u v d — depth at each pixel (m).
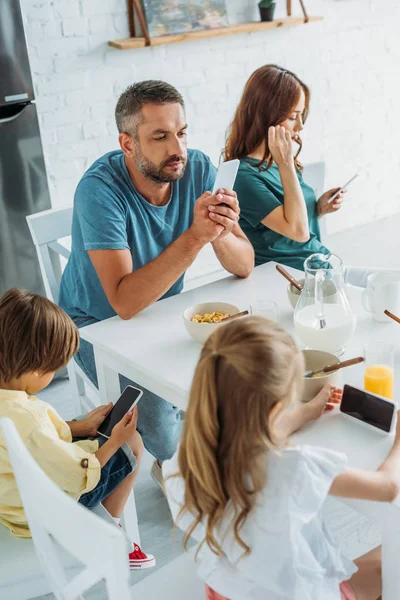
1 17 2.58
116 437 1.70
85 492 1.59
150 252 2.22
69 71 3.21
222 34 3.45
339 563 1.29
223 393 1.12
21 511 1.56
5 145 2.73
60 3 3.10
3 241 2.84
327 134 4.09
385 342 1.74
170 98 2.02
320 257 1.88
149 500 2.31
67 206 2.41
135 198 2.14
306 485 1.15
